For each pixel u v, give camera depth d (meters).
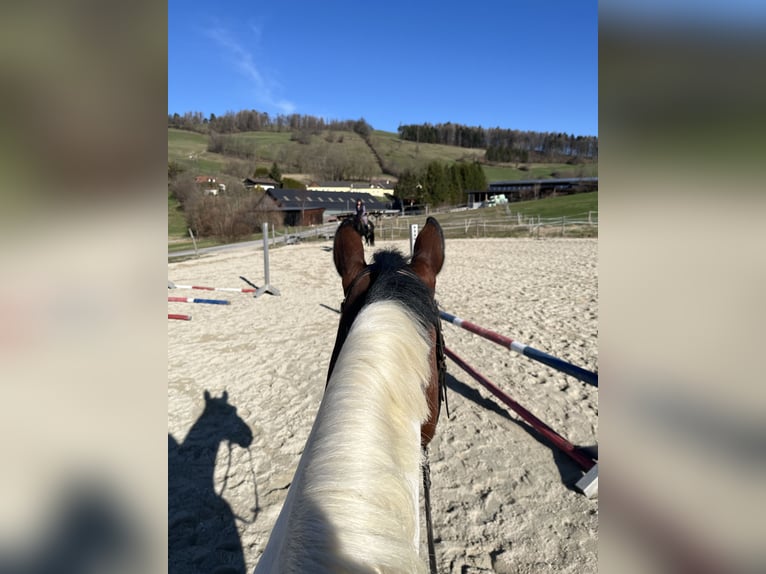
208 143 81.56
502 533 2.63
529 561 2.44
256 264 16.28
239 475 3.31
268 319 7.99
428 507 1.53
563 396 4.29
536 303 8.16
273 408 4.34
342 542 0.82
